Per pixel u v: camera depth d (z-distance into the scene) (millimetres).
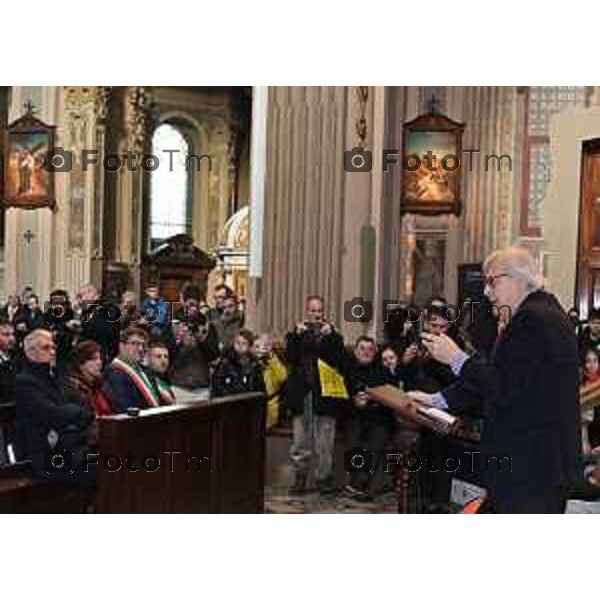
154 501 5184
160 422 5215
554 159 9203
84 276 15133
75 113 15227
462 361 3443
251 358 7496
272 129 9891
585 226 9000
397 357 7258
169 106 18172
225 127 18828
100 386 5664
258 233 9938
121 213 16797
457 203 10438
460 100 10641
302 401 7105
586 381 6719
